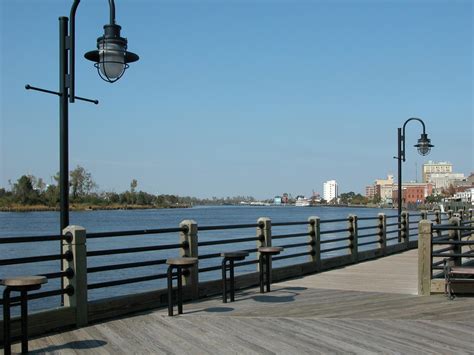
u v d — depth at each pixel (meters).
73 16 8.57
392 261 17.47
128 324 7.93
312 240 14.66
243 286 11.40
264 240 12.27
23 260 7.16
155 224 76.62
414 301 9.70
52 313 7.41
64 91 8.52
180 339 7.07
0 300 6.52
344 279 13.02
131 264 8.83
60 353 6.42
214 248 38.09
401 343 6.85
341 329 7.59
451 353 6.41
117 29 8.70
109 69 8.61
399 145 22.39
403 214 22.02
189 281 9.95
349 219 16.77
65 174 8.46
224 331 7.49
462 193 103.00
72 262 7.77
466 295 10.19
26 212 127.94
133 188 172.00
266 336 7.22
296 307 9.20
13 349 6.60
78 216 116.44
